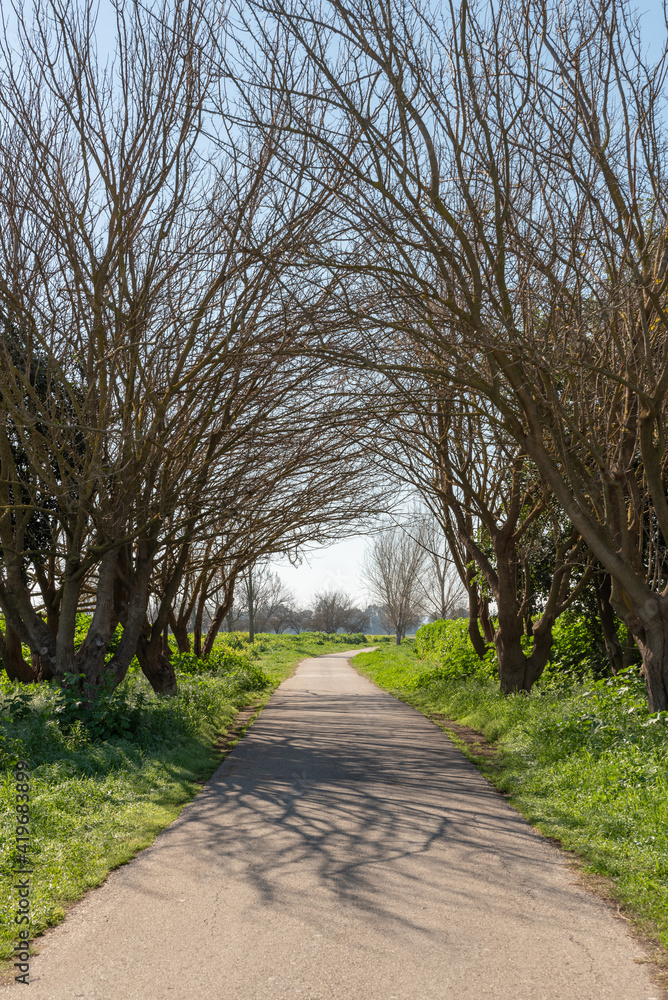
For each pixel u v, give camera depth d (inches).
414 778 346.9
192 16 384.5
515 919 179.9
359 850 234.7
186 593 794.2
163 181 390.0
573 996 142.9
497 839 246.7
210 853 232.4
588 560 538.6
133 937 169.9
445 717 579.8
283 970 153.4
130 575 479.2
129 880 207.9
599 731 340.8
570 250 326.3
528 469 511.5
